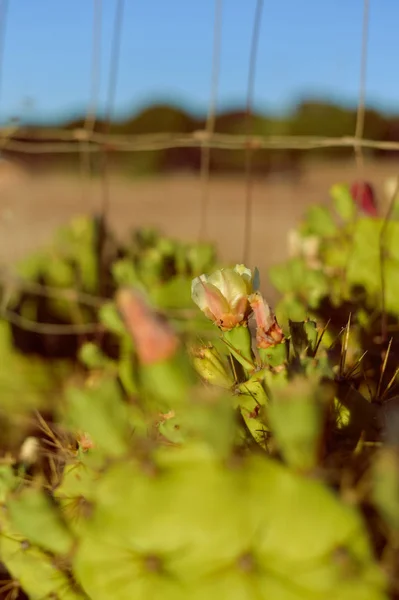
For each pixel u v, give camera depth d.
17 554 0.62
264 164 7.38
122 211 5.15
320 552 0.48
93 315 1.12
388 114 7.07
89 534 0.51
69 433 0.74
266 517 0.49
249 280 0.70
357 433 0.60
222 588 0.48
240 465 0.50
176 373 0.52
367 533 0.50
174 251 1.12
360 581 0.48
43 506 0.56
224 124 8.26
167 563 0.49
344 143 1.02
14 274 1.15
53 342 1.07
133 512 0.50
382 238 0.97
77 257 1.18
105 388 0.52
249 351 0.69
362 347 0.85
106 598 0.50
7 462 0.70
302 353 0.63
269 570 0.49
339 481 0.52
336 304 0.95
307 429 0.49
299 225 1.22
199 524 0.49
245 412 0.60
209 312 0.69
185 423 0.53
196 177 8.10
